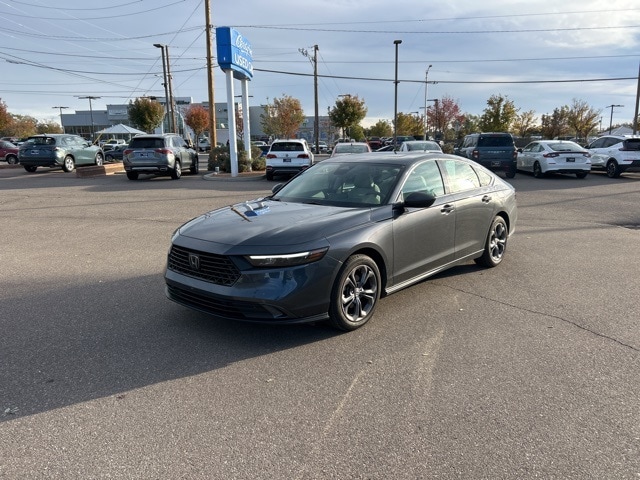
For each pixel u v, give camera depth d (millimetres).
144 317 4754
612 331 4395
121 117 91125
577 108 60875
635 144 18719
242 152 22344
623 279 5969
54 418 3074
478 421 3020
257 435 2889
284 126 68875
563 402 3232
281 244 3920
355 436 2877
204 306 4148
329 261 4039
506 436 2865
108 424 3008
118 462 2648
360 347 4082
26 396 3338
